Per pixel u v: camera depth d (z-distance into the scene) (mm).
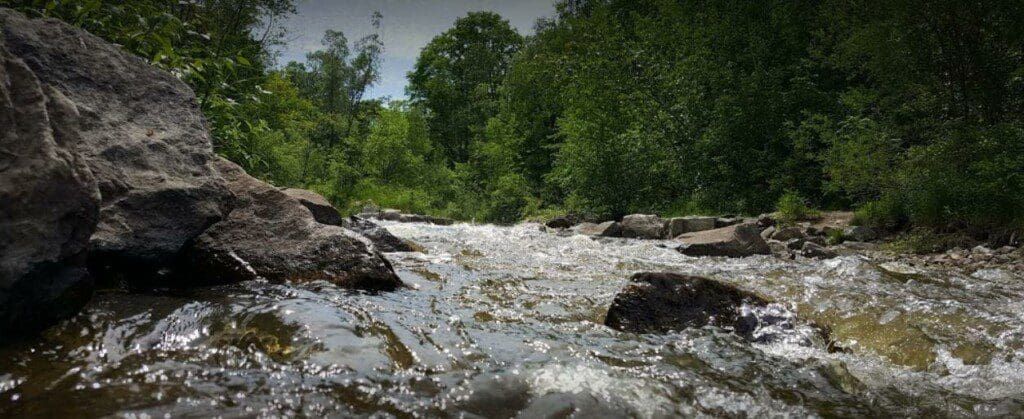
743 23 23984
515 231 14297
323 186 25719
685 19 25328
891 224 12594
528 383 2742
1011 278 7461
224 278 4227
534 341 3516
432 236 11516
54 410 1980
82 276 2811
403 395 2436
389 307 3932
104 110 3951
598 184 22531
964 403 3004
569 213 22859
